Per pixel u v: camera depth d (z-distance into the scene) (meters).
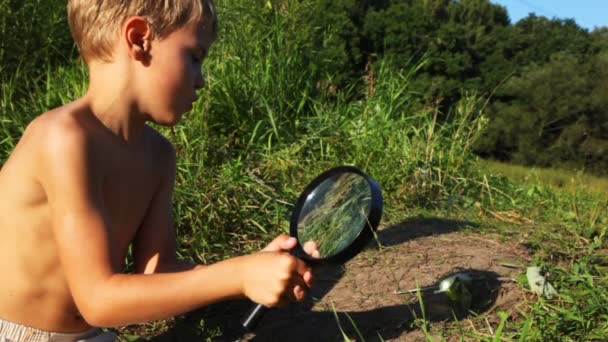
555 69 29.78
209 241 2.95
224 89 4.25
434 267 2.60
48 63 4.77
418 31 23.92
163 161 1.84
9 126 3.85
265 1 5.21
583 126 28.41
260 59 4.63
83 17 1.58
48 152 1.50
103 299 1.41
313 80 5.00
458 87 24.86
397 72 5.12
